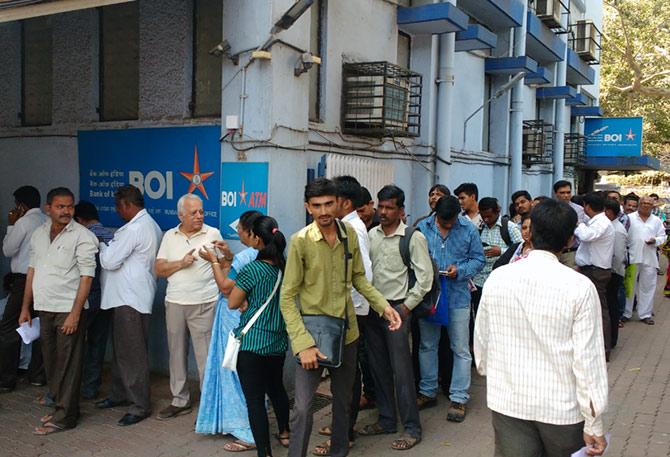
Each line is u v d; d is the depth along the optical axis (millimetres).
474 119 10617
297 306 3719
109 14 6402
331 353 3559
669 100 25328
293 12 4910
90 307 5219
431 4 7512
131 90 6305
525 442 2740
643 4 22391
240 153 5316
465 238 4977
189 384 5609
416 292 4383
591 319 2562
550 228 2699
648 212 9062
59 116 6676
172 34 5961
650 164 18453
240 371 3975
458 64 9859
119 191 4949
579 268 6895
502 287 2764
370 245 4660
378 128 6742
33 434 4598
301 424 3660
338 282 3750
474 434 4695
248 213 4207
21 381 5883
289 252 3691
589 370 2520
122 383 5137
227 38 5336
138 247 4840
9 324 5574
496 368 2787
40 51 6887
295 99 5461
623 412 5250
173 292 4828
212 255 4504
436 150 8539
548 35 12812
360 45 7047
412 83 8297
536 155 12695
